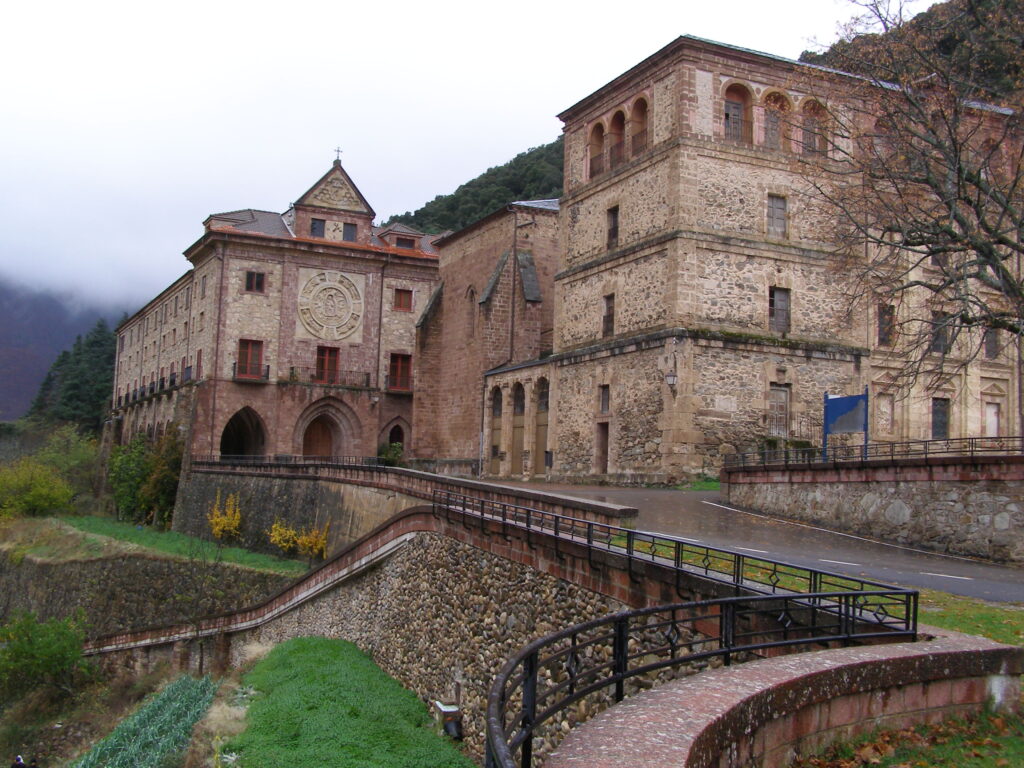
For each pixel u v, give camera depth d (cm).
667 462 3203
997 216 2931
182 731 2097
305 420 6191
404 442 6525
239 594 3894
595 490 3097
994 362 3812
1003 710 916
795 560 1722
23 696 3662
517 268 5041
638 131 3653
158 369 7500
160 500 5875
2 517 6062
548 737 1520
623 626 772
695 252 3306
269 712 2019
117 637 3822
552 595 1638
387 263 6494
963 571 1723
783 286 3438
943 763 764
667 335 3256
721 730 634
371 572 2680
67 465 8012
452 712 1941
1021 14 2411
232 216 6488
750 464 2986
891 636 988
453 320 5712
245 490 4853
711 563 1598
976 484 1964
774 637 1116
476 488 2327
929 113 2512
